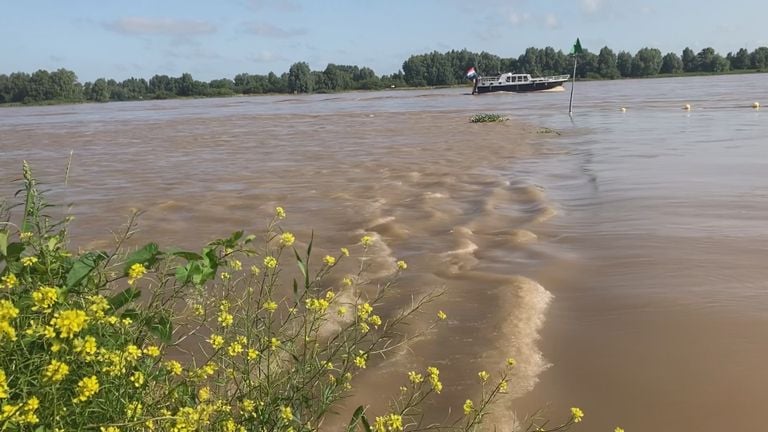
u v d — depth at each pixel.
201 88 127.06
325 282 6.20
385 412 3.83
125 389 2.26
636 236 7.69
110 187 12.77
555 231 8.18
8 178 14.68
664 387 4.16
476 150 17.52
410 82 130.50
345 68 141.62
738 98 38.38
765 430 3.67
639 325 5.09
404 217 9.24
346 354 3.14
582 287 6.04
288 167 15.16
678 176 11.73
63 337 2.02
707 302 5.46
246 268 6.49
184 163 16.73
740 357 4.47
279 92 126.00
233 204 10.54
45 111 75.25
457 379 4.27
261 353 2.74
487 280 6.22
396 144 19.97
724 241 7.30
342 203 10.39
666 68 121.62
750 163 12.89
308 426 2.84
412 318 5.28
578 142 18.58
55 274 2.51
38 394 2.10
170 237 8.32
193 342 4.29
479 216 9.12
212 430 2.47
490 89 72.31
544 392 4.15
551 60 122.88
